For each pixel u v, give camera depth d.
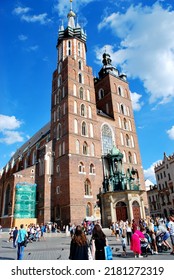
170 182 74.06
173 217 16.42
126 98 67.75
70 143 48.03
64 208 43.47
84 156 48.94
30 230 31.14
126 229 24.05
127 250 18.86
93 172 49.00
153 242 16.67
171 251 17.19
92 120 55.22
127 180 45.19
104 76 68.69
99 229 9.33
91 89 59.94
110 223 41.12
